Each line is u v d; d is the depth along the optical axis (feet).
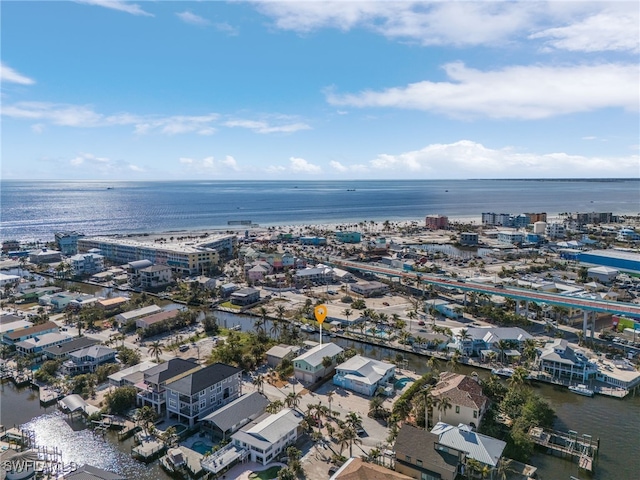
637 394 386.52
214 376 353.10
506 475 272.10
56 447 307.78
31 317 574.97
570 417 348.59
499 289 594.65
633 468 286.46
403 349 486.38
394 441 299.99
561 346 434.30
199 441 313.73
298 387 397.39
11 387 401.29
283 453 297.53
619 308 482.28
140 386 357.61
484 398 331.77
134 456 298.35
